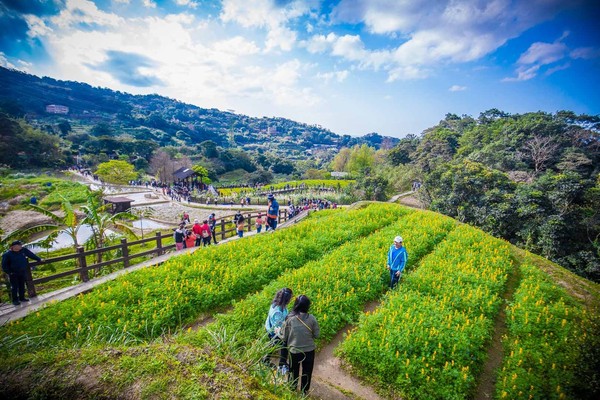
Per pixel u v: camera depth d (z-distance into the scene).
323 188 58.62
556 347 6.84
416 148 77.19
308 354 4.98
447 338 6.69
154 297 8.12
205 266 10.18
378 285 9.80
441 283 9.95
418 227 16.30
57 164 75.19
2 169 60.47
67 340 5.98
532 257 13.42
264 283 9.86
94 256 14.30
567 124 50.03
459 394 5.49
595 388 5.41
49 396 2.97
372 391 5.85
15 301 8.27
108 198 37.53
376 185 46.03
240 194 50.78
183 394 2.98
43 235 25.89
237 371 3.54
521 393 5.53
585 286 11.03
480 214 26.34
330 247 13.39
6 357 3.82
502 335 7.88
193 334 5.86
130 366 3.31
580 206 23.03
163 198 47.53
